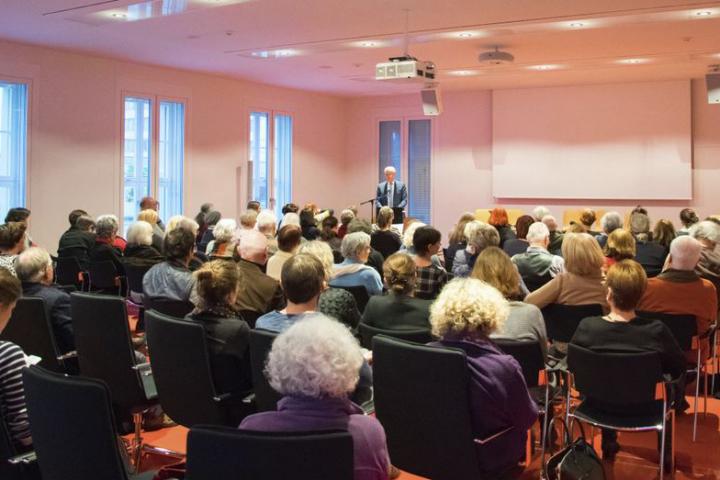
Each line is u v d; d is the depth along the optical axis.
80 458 1.90
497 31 7.59
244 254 4.12
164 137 10.34
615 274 3.00
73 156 9.05
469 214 6.91
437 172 13.06
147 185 10.10
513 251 6.08
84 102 9.16
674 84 11.22
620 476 3.37
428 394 2.38
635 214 6.43
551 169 12.07
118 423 3.44
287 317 2.92
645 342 2.91
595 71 10.41
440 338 2.63
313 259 2.97
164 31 7.73
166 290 4.03
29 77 8.54
